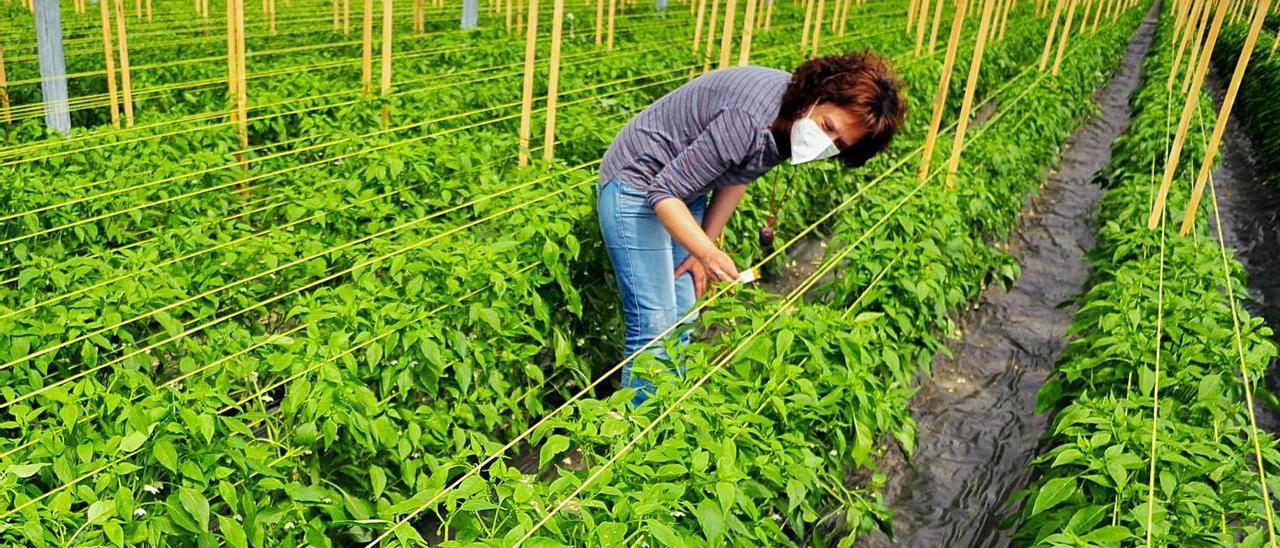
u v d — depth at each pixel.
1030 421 6.33
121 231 6.02
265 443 4.15
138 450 3.40
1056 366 5.82
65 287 4.72
